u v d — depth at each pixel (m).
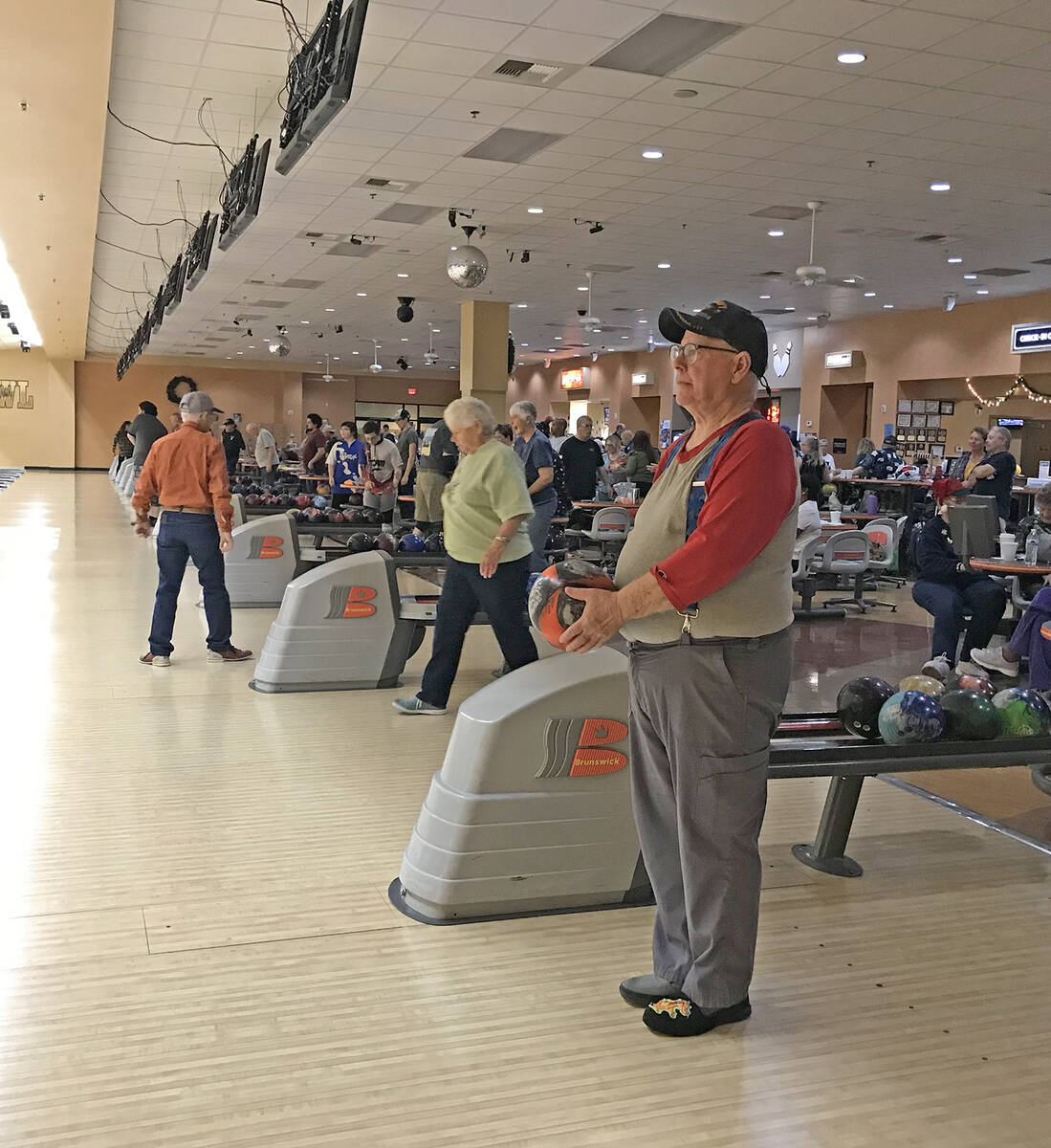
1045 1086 2.09
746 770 2.16
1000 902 2.99
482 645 6.82
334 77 5.75
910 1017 2.35
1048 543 6.43
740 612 2.09
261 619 7.47
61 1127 1.89
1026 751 3.06
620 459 16.12
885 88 7.89
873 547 10.88
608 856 2.89
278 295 19.77
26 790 3.79
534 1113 1.96
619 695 2.83
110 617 7.43
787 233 13.45
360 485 11.81
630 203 11.88
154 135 9.41
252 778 3.97
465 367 20.02
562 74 7.69
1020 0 6.29
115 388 35.84
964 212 12.07
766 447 2.05
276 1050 2.16
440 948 2.63
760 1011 2.36
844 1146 1.88
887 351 21.31
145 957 2.56
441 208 12.22
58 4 5.98
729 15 6.59
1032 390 18.31
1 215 11.89
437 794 2.84
